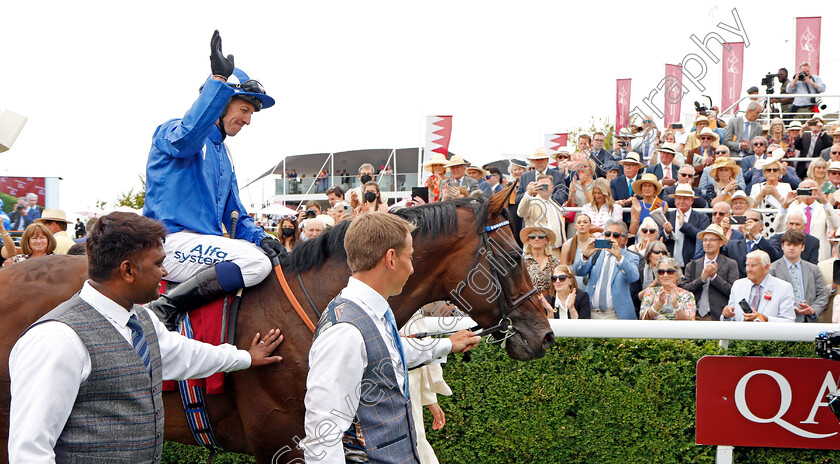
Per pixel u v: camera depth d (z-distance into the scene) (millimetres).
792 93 10008
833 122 10062
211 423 2572
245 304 2590
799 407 3449
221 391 2465
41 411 1657
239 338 2543
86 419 1789
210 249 2555
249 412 2490
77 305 1838
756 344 3561
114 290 1863
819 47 10273
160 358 1995
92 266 1857
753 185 7359
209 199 2670
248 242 2725
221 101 2414
